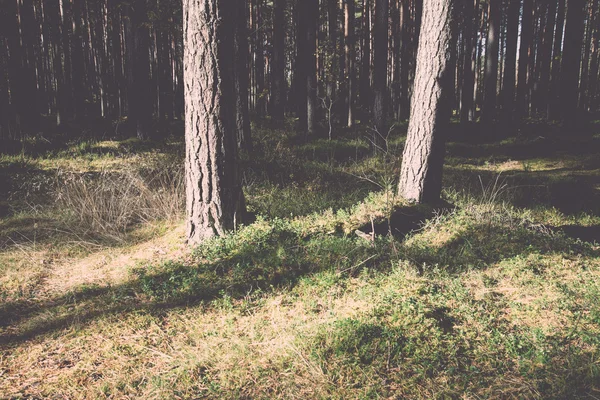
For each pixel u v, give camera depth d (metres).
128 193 7.89
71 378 3.35
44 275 5.42
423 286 4.49
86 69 26.41
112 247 6.31
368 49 24.02
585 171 11.91
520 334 3.66
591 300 4.14
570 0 16.61
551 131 16.69
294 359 3.40
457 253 5.62
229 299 4.45
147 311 4.36
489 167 13.34
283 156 12.62
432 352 3.41
